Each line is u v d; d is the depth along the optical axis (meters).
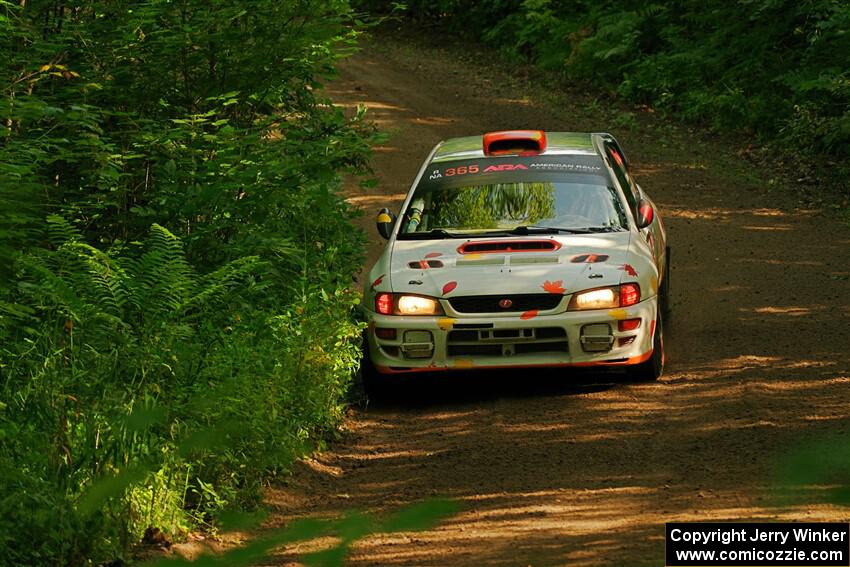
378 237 35.28
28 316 12.71
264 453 14.20
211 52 19.44
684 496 13.34
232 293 17.50
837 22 46.12
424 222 21.36
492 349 19.28
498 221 21.06
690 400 18.36
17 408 11.71
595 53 62.53
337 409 18.28
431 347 19.33
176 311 13.88
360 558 11.30
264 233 18.72
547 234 20.66
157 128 19.02
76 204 17.55
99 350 13.07
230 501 13.34
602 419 17.72
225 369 14.05
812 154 43.00
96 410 11.64
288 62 20.14
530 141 22.72
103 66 19.05
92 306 12.93
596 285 19.14
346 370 18.19
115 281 13.72
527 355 19.27
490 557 11.16
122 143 19.44
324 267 19.91
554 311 19.09
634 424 17.28
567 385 19.97
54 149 17.83
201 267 18.61
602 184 21.66
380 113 57.25
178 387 12.88
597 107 57.69
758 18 53.25
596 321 19.05
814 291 26.33
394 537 4.25
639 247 20.34
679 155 46.44
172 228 18.94
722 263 29.91
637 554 10.82
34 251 13.42
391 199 40.72
